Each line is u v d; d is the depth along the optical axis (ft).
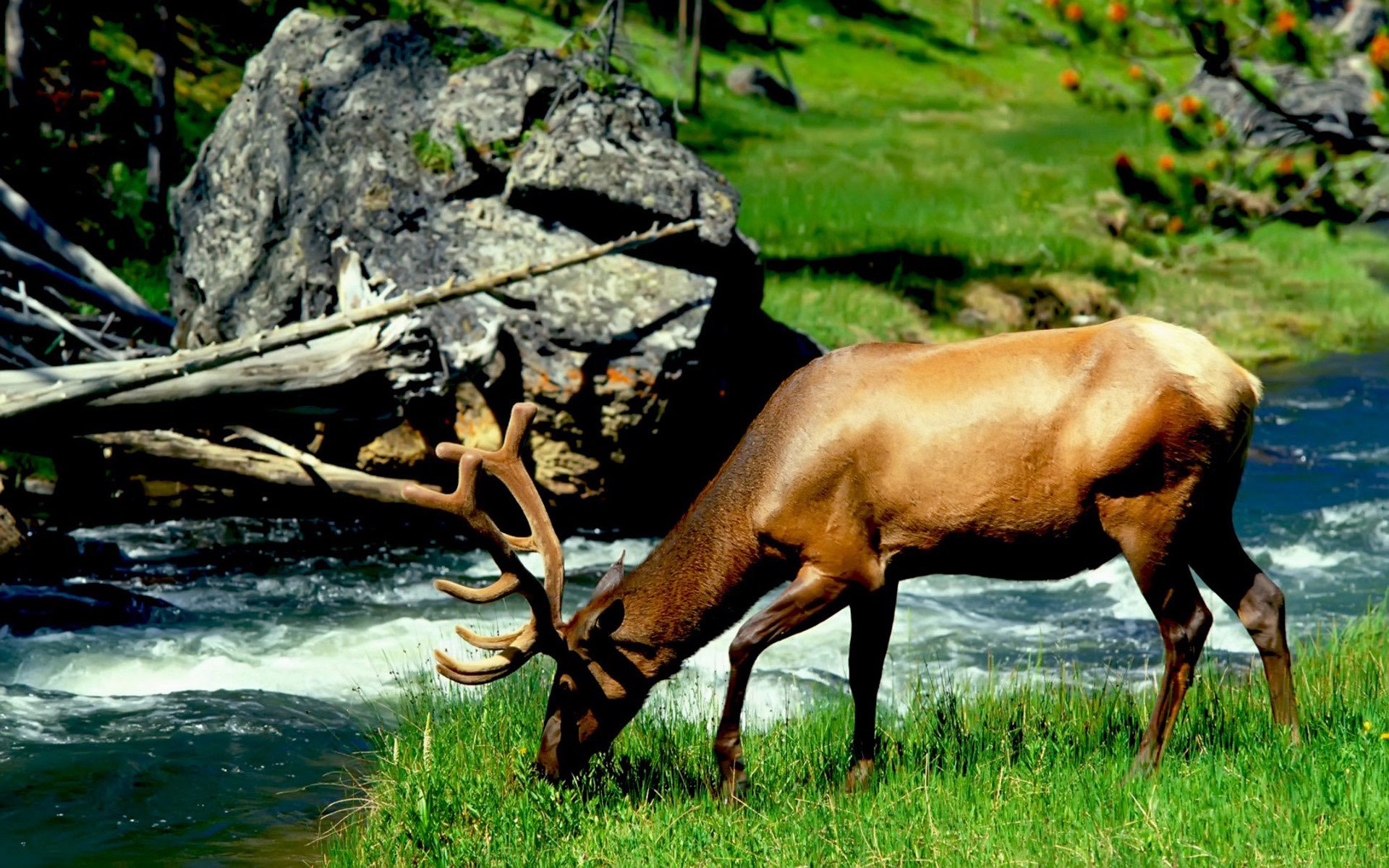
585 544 92.73
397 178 99.30
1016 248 193.06
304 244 99.40
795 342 108.47
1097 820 38.88
